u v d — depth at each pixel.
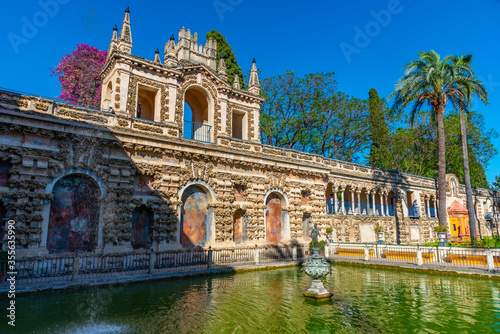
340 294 16.39
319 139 48.97
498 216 64.75
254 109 33.00
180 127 27.31
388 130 53.44
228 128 30.42
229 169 28.89
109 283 17.59
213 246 26.42
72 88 40.09
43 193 19.52
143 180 24.11
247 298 15.39
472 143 61.25
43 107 20.61
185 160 26.17
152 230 23.97
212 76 29.88
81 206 21.22
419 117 56.38
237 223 29.44
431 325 11.84
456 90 34.50
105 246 21.34
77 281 16.97
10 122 19.05
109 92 26.92
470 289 17.47
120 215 22.20
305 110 49.47
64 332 10.77
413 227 47.97
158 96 26.75
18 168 19.16
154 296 15.61
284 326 11.66
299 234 32.91
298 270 23.67
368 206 43.09
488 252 20.75
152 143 24.31
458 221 53.53
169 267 22.84
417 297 15.79
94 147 21.91
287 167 33.03
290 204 33.09
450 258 23.75
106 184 22.14
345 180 40.56
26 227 18.88
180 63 28.33
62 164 20.58
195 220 26.52
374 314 13.11
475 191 61.50
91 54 41.41
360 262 25.98
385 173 46.38
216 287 17.72
